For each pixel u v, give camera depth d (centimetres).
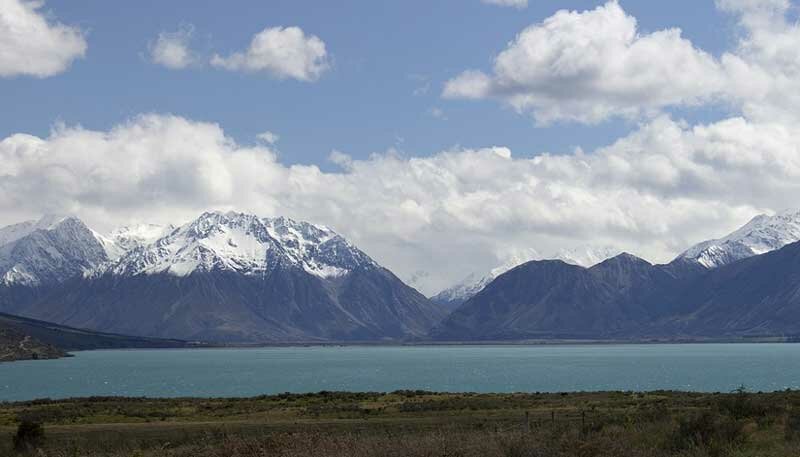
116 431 6041
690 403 7200
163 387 18125
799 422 3544
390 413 7500
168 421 7200
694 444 2998
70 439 5078
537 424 4400
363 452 2742
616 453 2778
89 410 8694
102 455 3644
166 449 3741
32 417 7644
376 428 5284
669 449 3012
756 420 3800
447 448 2788
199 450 3275
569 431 3419
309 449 2866
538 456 2717
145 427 6397
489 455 2723
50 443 4756
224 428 5850
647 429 3584
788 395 5794
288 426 5972
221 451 3094
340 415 7381
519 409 7488
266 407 8656
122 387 18375
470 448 2789
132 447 4053
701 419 3244
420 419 6544
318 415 7444
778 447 2972
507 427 4306
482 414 7012
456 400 8738
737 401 4256
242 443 3053
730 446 2977
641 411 5678
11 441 5109
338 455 2719
